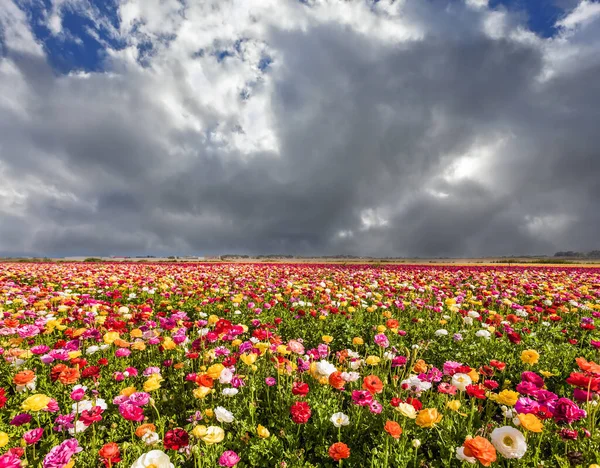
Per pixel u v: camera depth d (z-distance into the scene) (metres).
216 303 10.84
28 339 6.47
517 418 3.56
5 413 4.29
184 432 3.10
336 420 3.57
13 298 9.75
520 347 6.54
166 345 5.34
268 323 8.11
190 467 3.45
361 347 7.15
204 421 4.05
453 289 14.41
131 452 3.50
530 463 3.27
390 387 4.93
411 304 10.25
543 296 11.35
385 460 3.19
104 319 6.71
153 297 12.47
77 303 8.95
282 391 4.81
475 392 3.73
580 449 3.35
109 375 5.38
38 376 5.17
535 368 5.60
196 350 5.59
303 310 9.34
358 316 9.42
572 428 3.71
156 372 4.85
